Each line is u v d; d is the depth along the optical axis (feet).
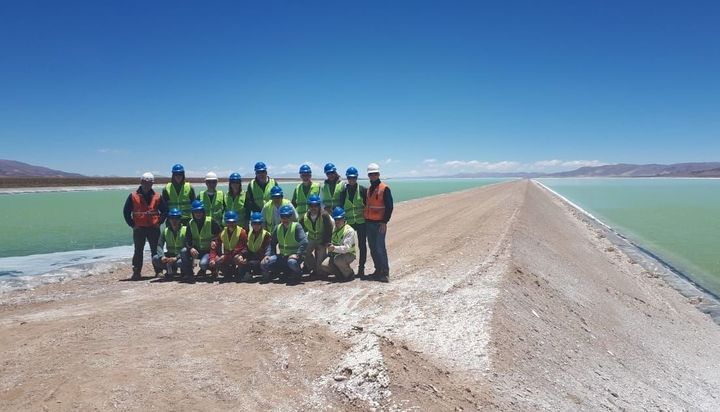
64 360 19.01
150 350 20.07
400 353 19.47
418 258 44.57
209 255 35.55
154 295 30.66
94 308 27.45
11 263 46.34
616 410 20.92
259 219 34.47
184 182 36.86
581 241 83.71
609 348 29.68
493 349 21.43
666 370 29.58
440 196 177.27
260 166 35.91
